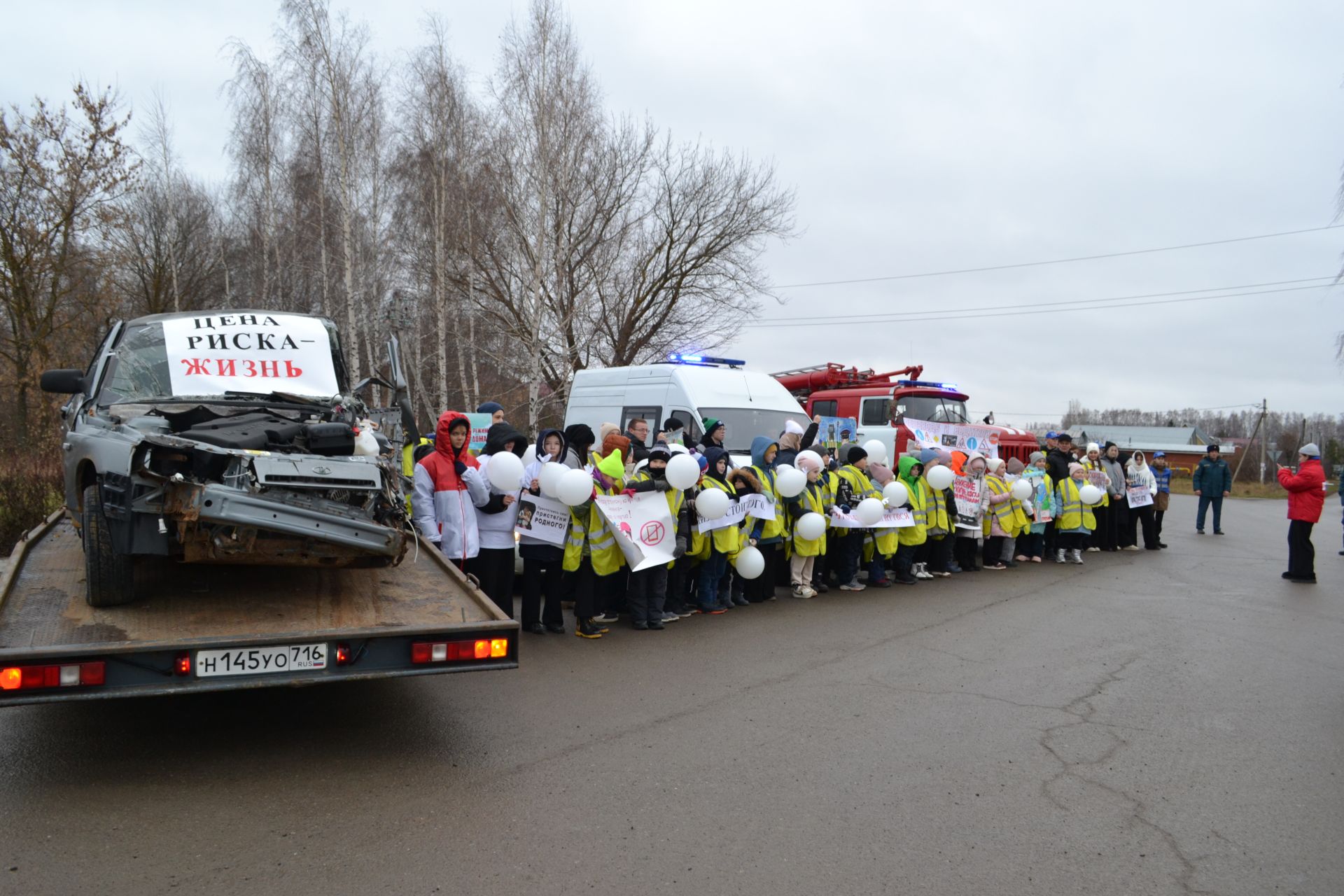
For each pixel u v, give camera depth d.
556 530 7.64
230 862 3.57
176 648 4.20
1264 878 3.66
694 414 12.36
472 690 6.20
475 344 27.62
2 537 11.40
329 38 24.05
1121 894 3.50
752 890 3.45
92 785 4.33
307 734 5.16
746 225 27.12
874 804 4.33
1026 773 4.80
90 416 5.76
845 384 20.64
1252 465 85.75
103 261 21.19
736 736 5.30
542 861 3.65
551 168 23.42
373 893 3.35
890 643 7.85
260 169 26.53
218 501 4.43
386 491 4.95
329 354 6.77
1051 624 8.84
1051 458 13.58
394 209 25.98
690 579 9.47
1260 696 6.41
